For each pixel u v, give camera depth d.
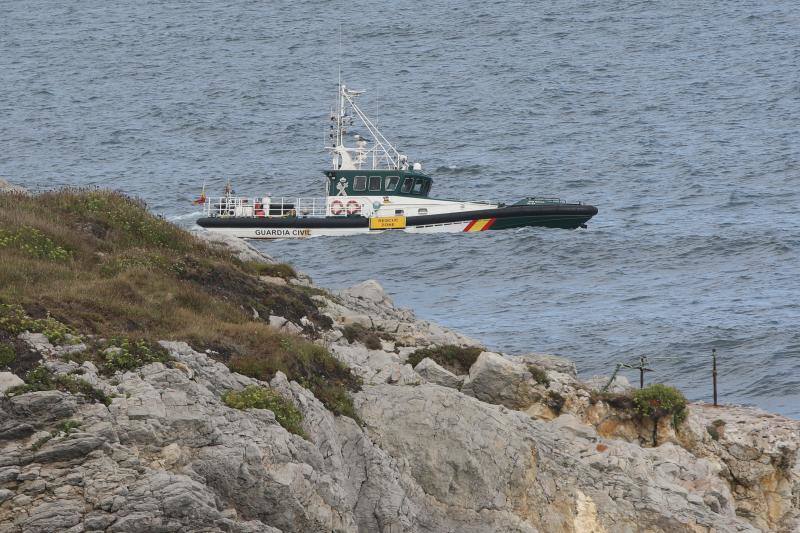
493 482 97.81
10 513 74.88
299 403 94.31
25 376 84.06
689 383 172.38
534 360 134.25
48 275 107.69
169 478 77.38
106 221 128.25
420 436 98.81
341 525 85.62
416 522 93.88
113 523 75.06
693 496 105.88
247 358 97.94
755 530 104.25
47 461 78.00
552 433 109.81
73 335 90.88
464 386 119.19
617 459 106.88
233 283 121.81
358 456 95.19
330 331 122.56
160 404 83.69
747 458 121.81
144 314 100.88
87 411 81.75
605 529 100.88
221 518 77.56
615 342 190.38
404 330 130.25
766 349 184.38
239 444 83.38
